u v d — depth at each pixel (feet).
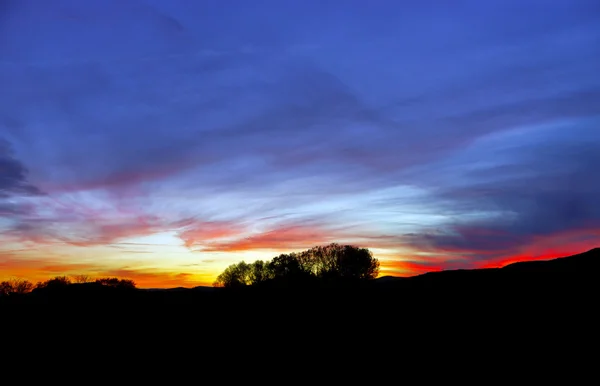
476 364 57.72
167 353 74.59
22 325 98.48
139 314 111.04
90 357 72.43
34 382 59.47
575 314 75.05
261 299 128.47
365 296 121.39
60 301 127.34
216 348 77.61
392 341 74.33
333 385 54.13
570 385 47.42
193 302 126.62
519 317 78.48
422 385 51.88
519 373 52.65
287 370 61.87
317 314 104.17
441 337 73.20
